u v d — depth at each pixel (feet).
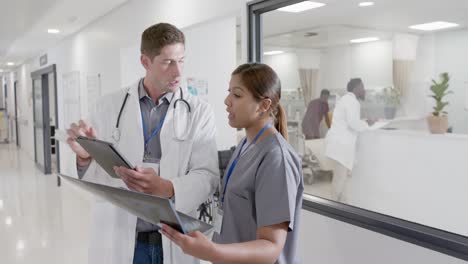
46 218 14.61
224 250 3.11
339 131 9.51
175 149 4.84
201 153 4.90
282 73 10.23
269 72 3.82
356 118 9.01
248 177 3.78
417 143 7.64
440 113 7.10
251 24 8.02
